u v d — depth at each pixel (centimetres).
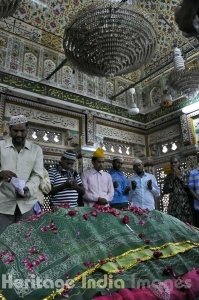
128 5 388
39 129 670
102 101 804
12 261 142
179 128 783
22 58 682
